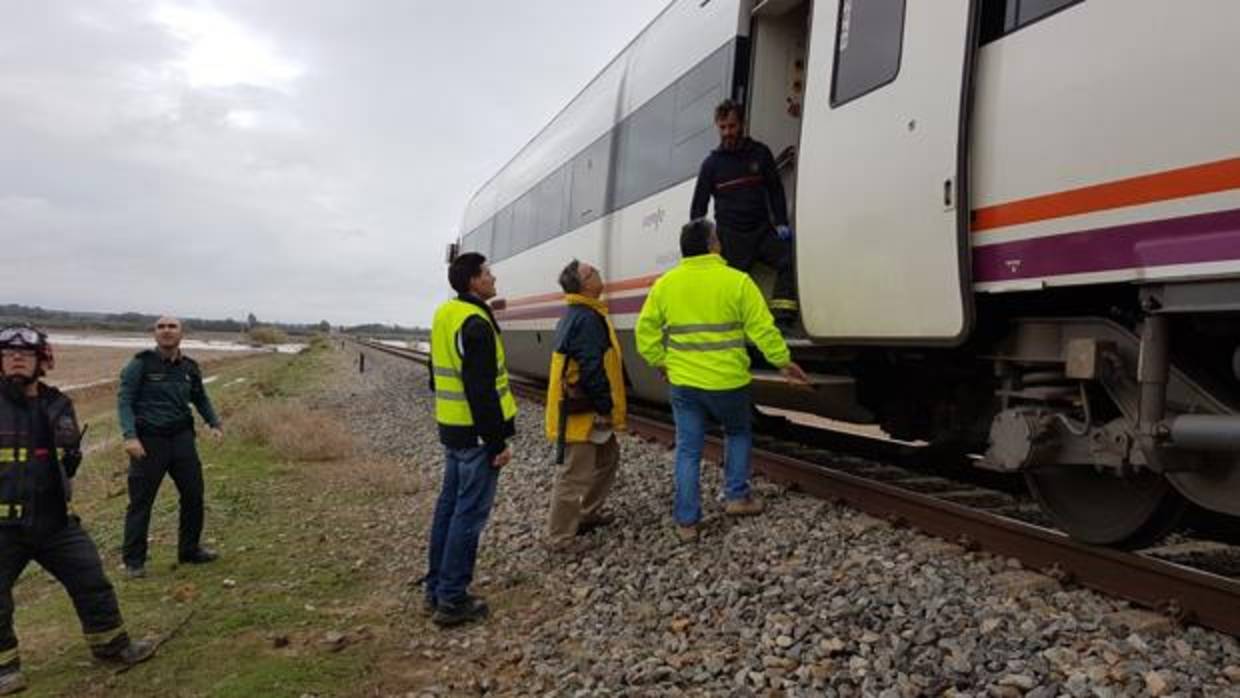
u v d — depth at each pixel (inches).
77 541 164.6
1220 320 137.8
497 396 179.2
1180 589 139.6
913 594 157.2
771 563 184.4
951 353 203.3
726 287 207.6
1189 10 125.5
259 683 152.1
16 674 158.1
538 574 208.2
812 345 228.1
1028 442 160.6
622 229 356.5
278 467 379.6
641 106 346.0
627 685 141.9
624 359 365.4
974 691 123.8
